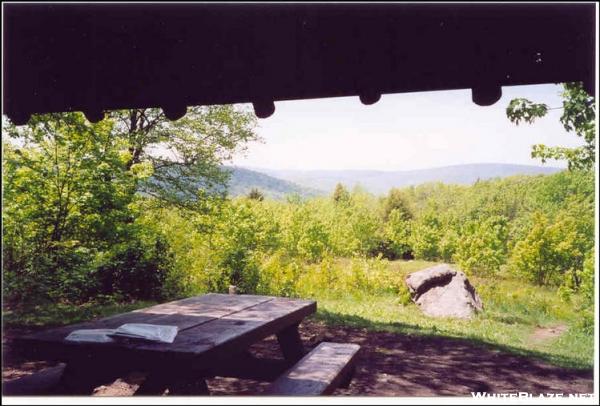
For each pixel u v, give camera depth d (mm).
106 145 8484
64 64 3762
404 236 25484
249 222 13734
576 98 10062
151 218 12766
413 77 3340
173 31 3369
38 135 7562
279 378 3762
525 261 16062
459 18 3043
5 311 7184
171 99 3844
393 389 5805
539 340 9523
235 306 4688
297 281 14555
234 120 14172
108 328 3537
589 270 11078
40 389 3238
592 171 11867
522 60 3143
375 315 11273
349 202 35438
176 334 3322
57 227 7785
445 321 10992
